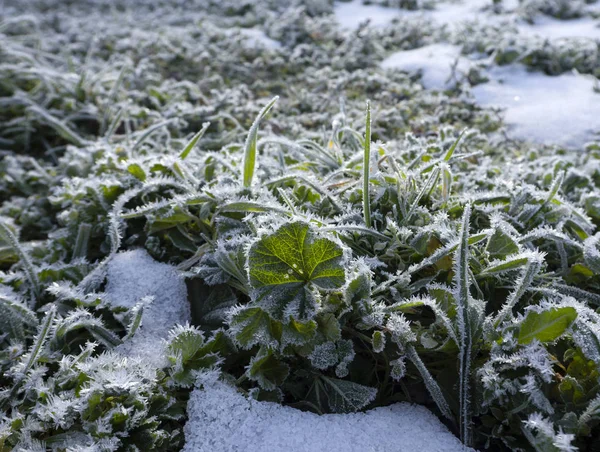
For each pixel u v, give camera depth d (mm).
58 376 229
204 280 267
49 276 290
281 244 213
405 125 482
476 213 289
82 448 195
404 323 222
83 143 477
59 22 840
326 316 226
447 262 253
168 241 306
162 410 219
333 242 211
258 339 221
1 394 227
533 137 470
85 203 332
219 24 785
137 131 483
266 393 229
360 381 242
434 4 832
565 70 587
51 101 537
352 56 627
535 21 735
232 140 456
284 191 273
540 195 293
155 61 647
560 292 258
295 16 713
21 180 432
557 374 220
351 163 318
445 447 209
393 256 256
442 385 230
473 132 403
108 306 264
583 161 410
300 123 495
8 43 626
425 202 293
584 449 203
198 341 230
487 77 570
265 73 623
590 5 785
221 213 279
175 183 303
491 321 225
